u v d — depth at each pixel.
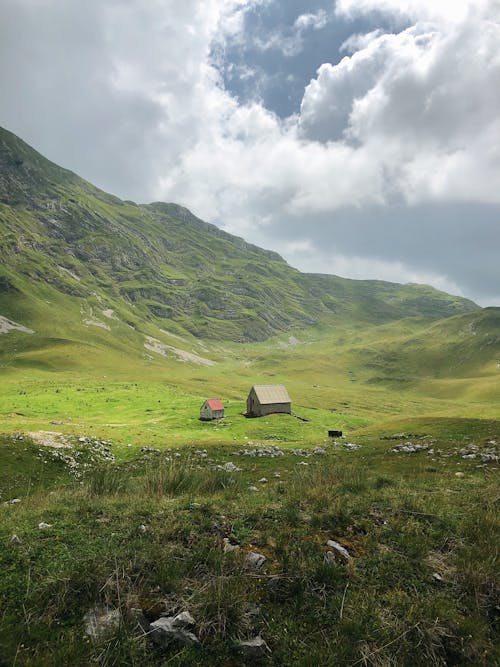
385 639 6.37
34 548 8.17
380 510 10.88
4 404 90.56
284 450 42.38
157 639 6.20
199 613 6.62
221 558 7.90
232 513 10.32
